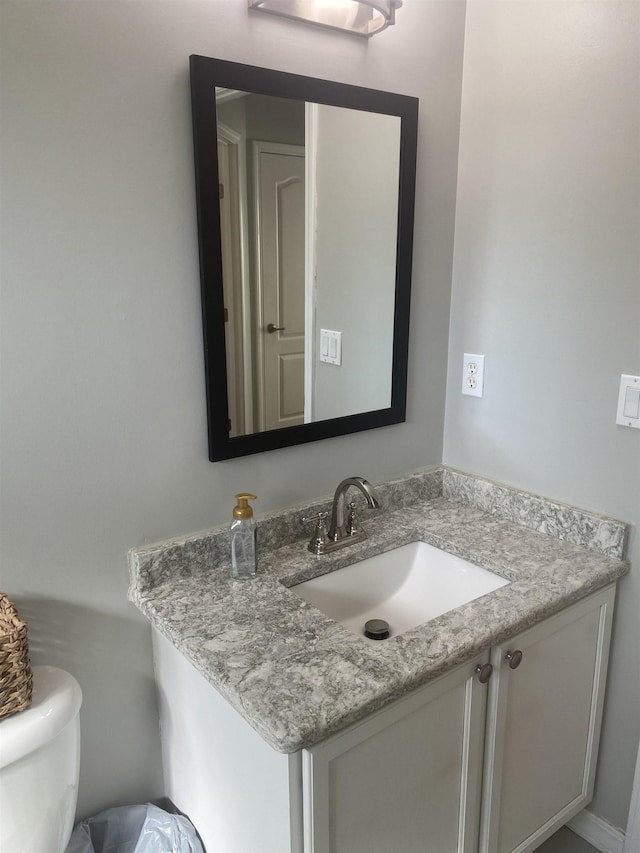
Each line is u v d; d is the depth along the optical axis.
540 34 1.44
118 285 1.20
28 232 1.09
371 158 1.47
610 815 1.65
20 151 1.06
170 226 1.24
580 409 1.51
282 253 1.38
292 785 0.99
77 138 1.10
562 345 1.51
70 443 1.20
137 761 1.45
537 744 1.43
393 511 1.74
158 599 1.29
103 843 1.40
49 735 1.09
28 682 1.10
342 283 1.49
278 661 1.09
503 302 1.62
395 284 1.59
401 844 1.20
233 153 1.26
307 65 1.35
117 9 1.10
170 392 1.30
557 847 1.69
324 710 0.98
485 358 1.69
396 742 1.12
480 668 1.22
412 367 1.71
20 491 1.17
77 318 1.16
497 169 1.57
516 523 1.66
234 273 1.31
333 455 1.60
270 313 1.39
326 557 1.46
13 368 1.12
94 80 1.10
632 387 1.39
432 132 1.59
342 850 1.09
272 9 1.26
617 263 1.38
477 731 1.27
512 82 1.51
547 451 1.59
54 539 1.22
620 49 1.31
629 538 1.47
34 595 1.22
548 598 1.30
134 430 1.27
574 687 1.48
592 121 1.37
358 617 1.53
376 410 1.65
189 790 1.37
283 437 1.47
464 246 1.69
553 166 1.46
